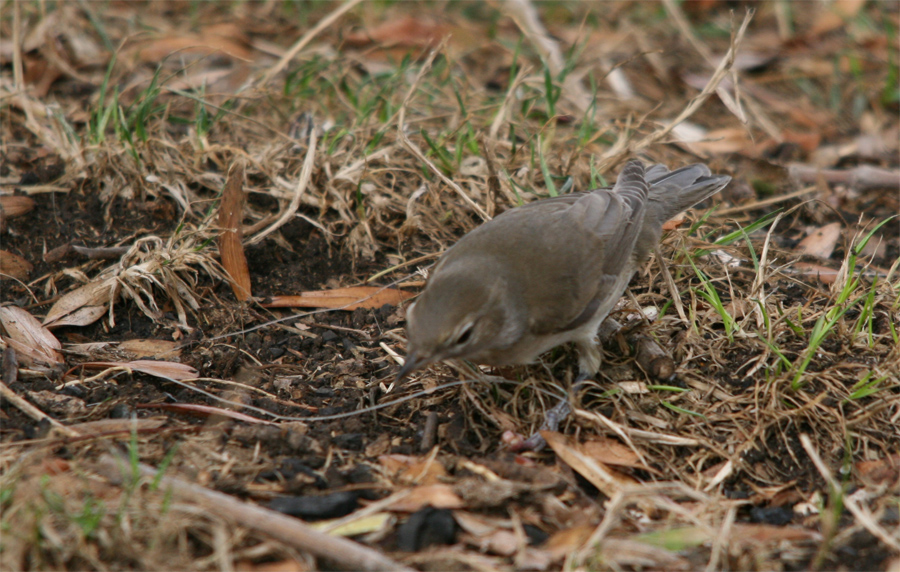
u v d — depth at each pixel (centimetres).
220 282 1160
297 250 1232
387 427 938
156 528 723
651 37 1911
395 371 1029
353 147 1344
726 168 1503
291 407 958
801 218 1384
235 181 1155
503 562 743
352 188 1284
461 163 1357
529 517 794
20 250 1200
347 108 1509
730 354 1014
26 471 795
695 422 930
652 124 1514
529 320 927
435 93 1568
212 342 1073
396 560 739
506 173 1295
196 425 909
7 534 702
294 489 816
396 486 830
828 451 901
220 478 825
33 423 893
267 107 1526
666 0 1781
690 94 1738
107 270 1142
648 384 977
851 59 1759
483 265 918
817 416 917
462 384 963
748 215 1380
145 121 1360
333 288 1184
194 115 1479
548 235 965
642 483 870
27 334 1048
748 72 1838
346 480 837
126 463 813
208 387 995
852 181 1462
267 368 1033
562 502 827
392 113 1455
